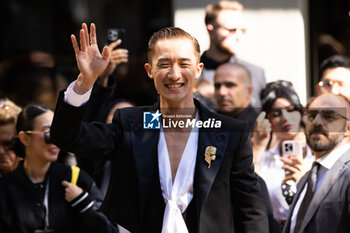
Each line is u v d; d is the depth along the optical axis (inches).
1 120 432.5
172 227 278.1
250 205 298.0
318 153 353.1
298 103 427.5
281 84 436.8
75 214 377.4
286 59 594.6
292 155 398.9
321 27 620.4
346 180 327.0
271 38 594.6
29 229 366.0
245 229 296.5
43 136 379.2
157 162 287.4
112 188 290.2
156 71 284.2
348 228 323.3
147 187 281.6
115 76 468.8
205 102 450.9
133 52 636.7
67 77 604.7
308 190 343.0
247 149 294.4
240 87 459.5
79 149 275.3
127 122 293.6
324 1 619.5
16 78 575.8
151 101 545.0
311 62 617.6
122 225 287.0
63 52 659.4
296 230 339.6
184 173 284.5
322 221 327.3
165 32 286.7
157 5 637.3
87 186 392.5
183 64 283.1
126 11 647.8
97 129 283.7
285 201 392.5
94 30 270.5
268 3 592.7
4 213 366.9
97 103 441.1
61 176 384.5
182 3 591.2
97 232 373.7
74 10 665.6
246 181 294.7
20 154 394.0
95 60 266.7
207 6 557.9
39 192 374.9
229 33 504.4
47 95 573.3
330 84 443.2
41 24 667.4
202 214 277.7
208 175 280.8
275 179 401.4
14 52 610.5
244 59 593.9
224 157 287.0
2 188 372.8
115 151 291.3
